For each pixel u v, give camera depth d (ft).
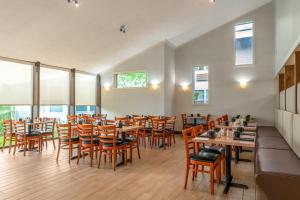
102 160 15.65
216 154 11.03
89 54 24.11
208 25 25.98
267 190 7.60
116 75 30.40
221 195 9.87
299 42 9.88
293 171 7.64
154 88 27.43
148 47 27.32
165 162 15.21
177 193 10.07
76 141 15.44
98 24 18.89
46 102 23.72
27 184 11.04
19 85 21.16
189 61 29.25
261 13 25.53
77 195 9.76
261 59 25.46
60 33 18.38
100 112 30.89
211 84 27.89
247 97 26.04
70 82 26.61
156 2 18.02
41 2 14.42
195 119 26.61
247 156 17.25
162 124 20.15
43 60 22.40
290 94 14.10
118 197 9.59
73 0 14.79
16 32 16.53
